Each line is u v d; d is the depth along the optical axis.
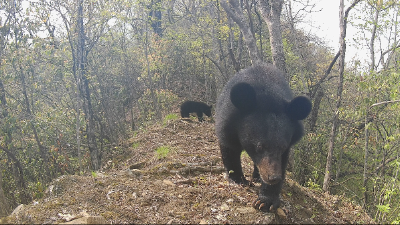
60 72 12.70
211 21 14.17
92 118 12.70
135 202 4.41
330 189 9.01
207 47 17.50
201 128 11.12
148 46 16.52
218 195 4.70
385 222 5.30
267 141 3.90
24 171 12.39
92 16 12.20
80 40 12.45
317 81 12.19
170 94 16.03
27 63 12.06
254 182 5.42
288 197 5.02
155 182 5.24
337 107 8.24
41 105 14.38
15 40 11.80
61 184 5.10
